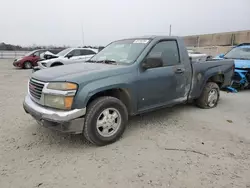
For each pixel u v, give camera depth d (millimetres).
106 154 3068
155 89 3852
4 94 6855
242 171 2691
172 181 2479
